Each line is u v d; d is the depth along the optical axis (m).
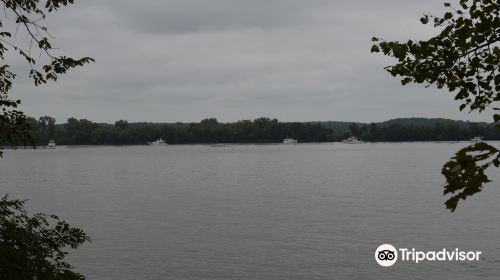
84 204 51.53
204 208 47.34
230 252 28.05
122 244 30.06
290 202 52.03
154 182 82.12
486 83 4.80
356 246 29.14
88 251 28.11
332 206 48.12
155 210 46.25
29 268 7.64
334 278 22.92
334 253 27.55
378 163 137.75
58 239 8.44
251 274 23.70
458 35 4.61
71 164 148.88
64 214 43.69
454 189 3.06
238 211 44.91
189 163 147.62
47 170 120.38
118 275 23.66
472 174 3.01
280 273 23.77
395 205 48.53
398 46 5.12
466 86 4.86
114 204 51.47
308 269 24.44
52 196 60.12
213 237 32.25
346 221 38.16
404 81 5.23
